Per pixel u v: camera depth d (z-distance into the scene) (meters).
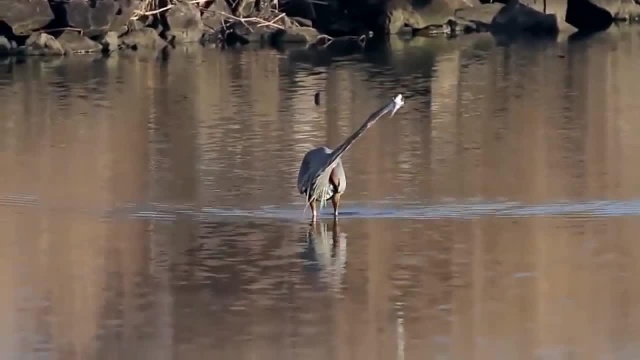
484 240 18.27
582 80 35.47
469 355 14.00
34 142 26.33
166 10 46.47
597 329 14.70
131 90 34.25
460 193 21.28
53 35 44.09
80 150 25.39
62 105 31.55
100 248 18.11
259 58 41.91
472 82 35.44
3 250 18.00
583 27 51.62
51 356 14.16
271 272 16.97
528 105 31.12
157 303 15.80
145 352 14.23
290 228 19.11
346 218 19.66
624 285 16.17
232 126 28.31
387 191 21.47
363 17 49.69
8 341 14.61
